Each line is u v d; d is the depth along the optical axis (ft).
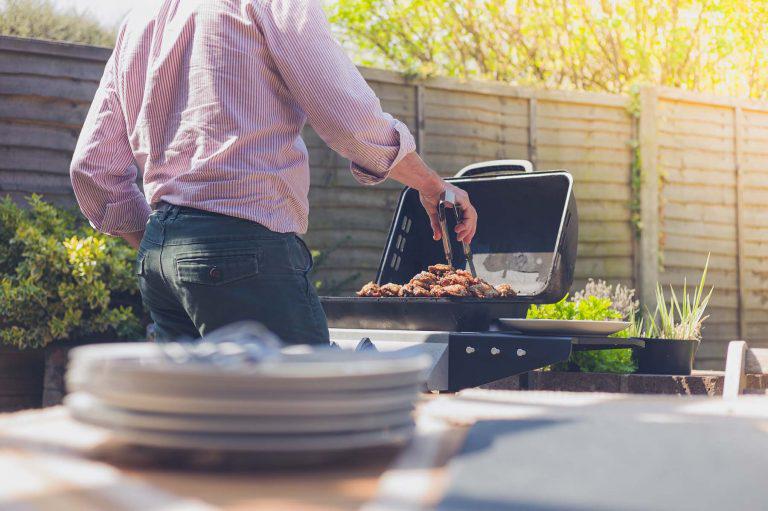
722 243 19.61
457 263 8.73
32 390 12.69
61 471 1.59
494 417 2.46
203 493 1.48
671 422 2.36
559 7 22.29
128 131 5.37
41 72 13.87
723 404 2.90
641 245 18.48
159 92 5.01
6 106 13.69
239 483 1.57
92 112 5.75
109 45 17.30
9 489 1.43
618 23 22.25
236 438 1.67
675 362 9.09
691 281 19.20
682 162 19.22
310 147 15.56
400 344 6.13
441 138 16.76
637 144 18.57
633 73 22.84
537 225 8.52
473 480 1.60
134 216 5.93
